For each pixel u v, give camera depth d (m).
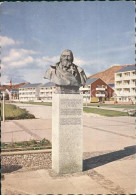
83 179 7.54
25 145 9.86
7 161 8.66
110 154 10.52
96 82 58.66
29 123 21.45
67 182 7.29
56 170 8.15
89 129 18.12
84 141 13.43
